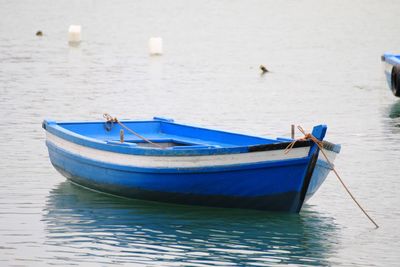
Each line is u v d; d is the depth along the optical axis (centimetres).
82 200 5753
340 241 5050
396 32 18662
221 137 6116
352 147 7450
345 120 8781
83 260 4675
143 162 5484
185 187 5453
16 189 6006
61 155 6088
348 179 6369
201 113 9131
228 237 5081
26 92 10206
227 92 10569
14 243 4922
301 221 5384
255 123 8594
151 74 12081
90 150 5781
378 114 9131
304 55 14650
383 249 4909
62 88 10588
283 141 5391
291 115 9062
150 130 6500
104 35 17575
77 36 16025
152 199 5638
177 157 5381
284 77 11981
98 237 5041
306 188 5347
